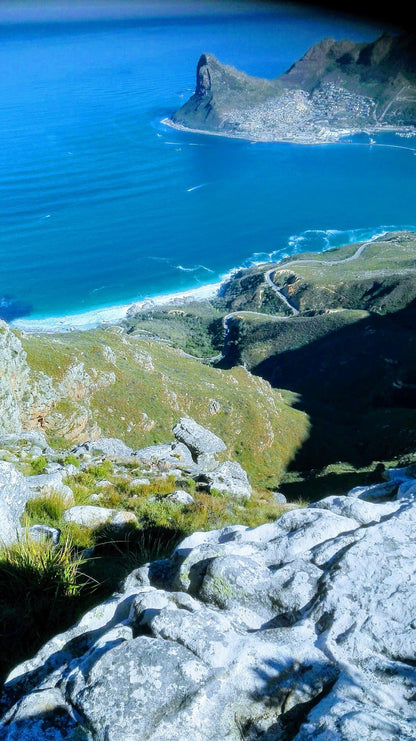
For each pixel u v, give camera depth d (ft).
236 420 338.95
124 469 73.61
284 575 16.65
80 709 12.49
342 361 625.41
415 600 14.78
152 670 12.82
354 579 15.80
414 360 596.29
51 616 21.59
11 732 12.23
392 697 12.22
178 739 11.79
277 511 57.11
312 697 12.70
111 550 36.42
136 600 16.11
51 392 204.44
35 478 48.29
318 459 357.41
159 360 378.73
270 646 13.65
